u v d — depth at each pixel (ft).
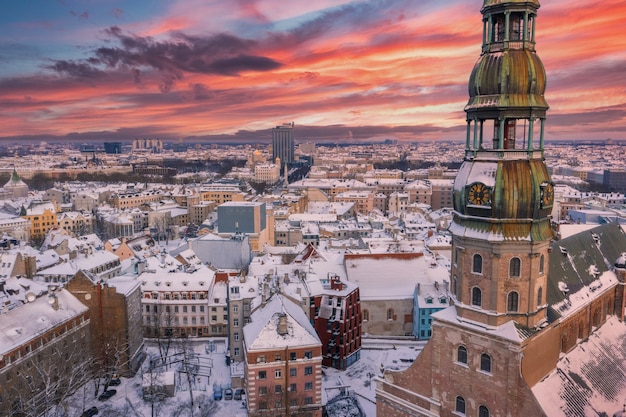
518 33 209.36
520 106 199.41
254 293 428.15
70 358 362.94
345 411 353.92
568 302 250.16
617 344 281.95
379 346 463.42
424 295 475.72
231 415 347.97
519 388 205.05
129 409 358.64
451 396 228.84
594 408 225.35
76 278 398.01
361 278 496.23
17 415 318.45
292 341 335.88
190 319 495.82
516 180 202.18
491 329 210.18
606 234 338.54
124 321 400.67
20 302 437.17
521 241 203.51
